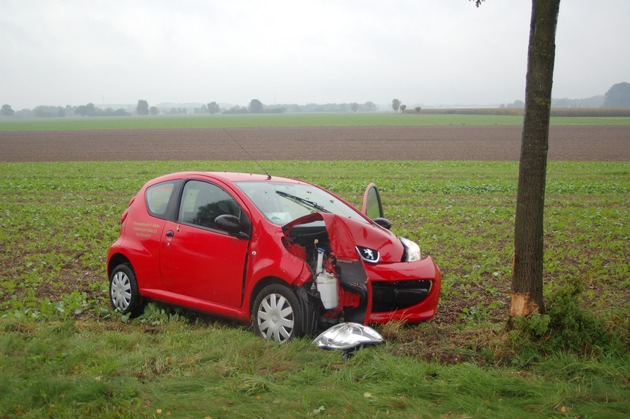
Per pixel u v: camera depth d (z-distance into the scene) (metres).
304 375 4.86
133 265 7.27
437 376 4.88
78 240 12.50
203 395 4.50
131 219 7.54
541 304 5.57
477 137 65.81
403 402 4.34
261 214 6.35
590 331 5.46
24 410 4.25
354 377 4.83
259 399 4.43
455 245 11.82
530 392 4.54
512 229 13.37
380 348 5.46
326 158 39.50
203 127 111.94
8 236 12.79
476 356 5.40
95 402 4.30
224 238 6.44
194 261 6.65
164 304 7.43
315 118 171.75
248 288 6.18
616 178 24.95
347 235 5.97
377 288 6.24
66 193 21.33
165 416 4.17
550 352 5.35
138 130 102.38
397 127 96.56
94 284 8.67
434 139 62.47
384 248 6.50
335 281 5.94
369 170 29.25
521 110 188.25
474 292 8.39
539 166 5.42
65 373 4.97
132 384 4.62
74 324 6.46
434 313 6.57
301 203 6.96
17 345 5.62
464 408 4.24
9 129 121.56
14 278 9.27
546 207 16.94
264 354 5.41
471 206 17.05
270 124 123.12
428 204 17.83
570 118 136.75
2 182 24.62
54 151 52.25
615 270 9.49
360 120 140.75
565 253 11.02
